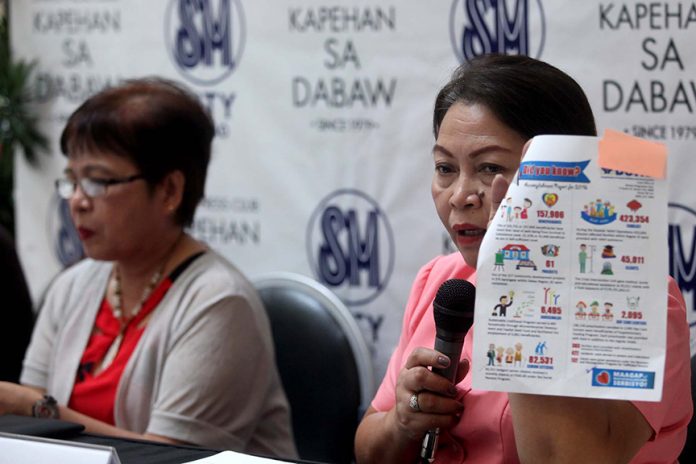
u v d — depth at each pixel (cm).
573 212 121
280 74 305
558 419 130
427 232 288
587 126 155
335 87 297
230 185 316
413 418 153
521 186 123
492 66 155
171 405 221
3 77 342
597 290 119
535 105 149
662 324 118
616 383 118
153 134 229
